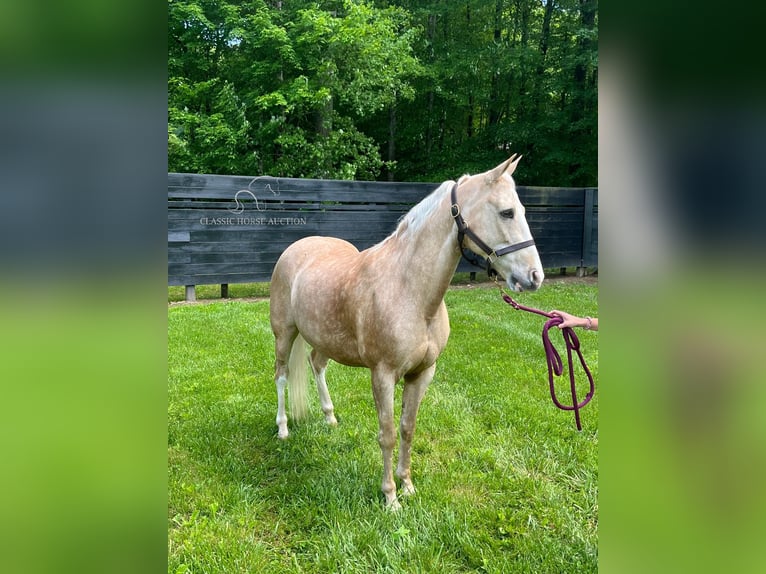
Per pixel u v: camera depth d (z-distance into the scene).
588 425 3.32
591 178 13.53
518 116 14.66
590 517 2.43
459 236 2.16
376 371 2.38
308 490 2.65
